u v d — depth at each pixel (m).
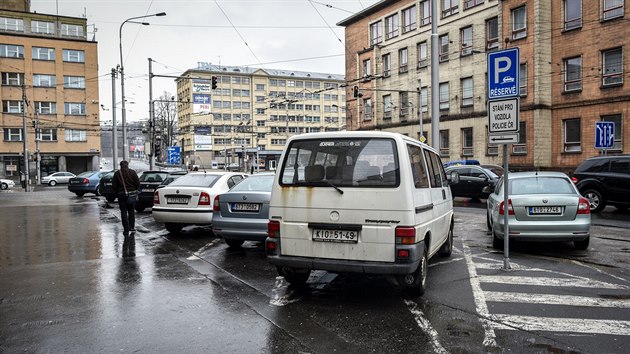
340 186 5.47
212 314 5.12
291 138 5.88
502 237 8.73
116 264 7.73
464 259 8.13
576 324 4.80
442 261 7.98
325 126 103.44
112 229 12.17
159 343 4.29
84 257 8.34
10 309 5.27
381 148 5.45
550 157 28.97
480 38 33.34
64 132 56.62
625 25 25.23
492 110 7.33
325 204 5.50
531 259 8.09
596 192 14.37
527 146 29.30
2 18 55.06
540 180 9.09
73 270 7.27
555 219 8.27
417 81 39.22
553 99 28.86
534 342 4.32
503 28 30.75
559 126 28.58
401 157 5.36
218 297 5.78
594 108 26.73
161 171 17.09
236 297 5.79
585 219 8.24
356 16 45.97
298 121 100.25
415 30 39.28
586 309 5.30
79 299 5.67
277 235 5.72
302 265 5.54
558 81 28.59
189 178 11.18
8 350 4.10
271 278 6.78
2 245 9.63
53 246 9.51
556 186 8.88
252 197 8.51
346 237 5.41
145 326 4.73
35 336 4.43
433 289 6.17
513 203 8.41
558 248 9.09
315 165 5.65
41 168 55.88
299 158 5.76
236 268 7.44
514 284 6.42
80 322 4.84
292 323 4.84
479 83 33.62
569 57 27.95
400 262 5.21
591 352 4.09
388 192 5.29
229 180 11.19
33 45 55.25
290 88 99.50
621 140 25.61
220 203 8.72
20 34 54.50
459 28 35.09
